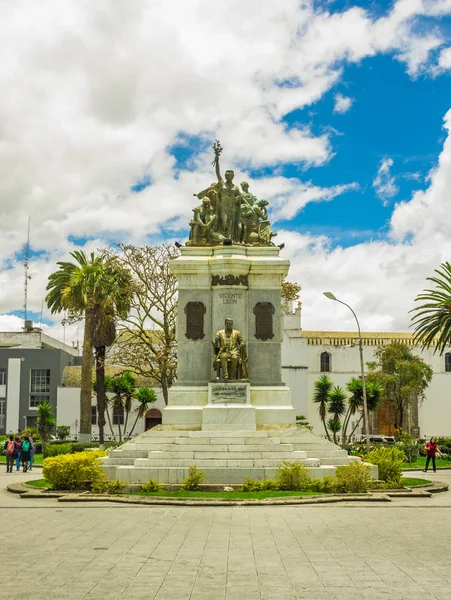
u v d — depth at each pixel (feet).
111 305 150.61
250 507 55.16
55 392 232.73
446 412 253.03
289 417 76.69
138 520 48.65
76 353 305.53
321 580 30.78
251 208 86.43
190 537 41.75
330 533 43.01
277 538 41.29
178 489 63.16
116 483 62.90
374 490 64.85
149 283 152.66
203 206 86.12
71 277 156.76
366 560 35.01
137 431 221.87
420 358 242.78
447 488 71.87
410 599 27.63
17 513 52.49
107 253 155.84
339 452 70.79
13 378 234.17
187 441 70.69
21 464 114.52
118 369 230.27
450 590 28.99
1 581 30.86
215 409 75.15
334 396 225.97
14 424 232.12
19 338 257.14
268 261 81.25
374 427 248.11
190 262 81.00
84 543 39.93
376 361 254.47
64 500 58.95
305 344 250.98
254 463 67.05
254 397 78.07
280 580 30.81
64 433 213.05
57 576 31.76
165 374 151.33
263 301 81.05
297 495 59.57
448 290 156.87
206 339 80.43
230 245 82.02
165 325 151.84
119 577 31.50
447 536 41.96
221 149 87.81
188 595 28.35
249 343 80.12
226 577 31.42
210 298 81.25
